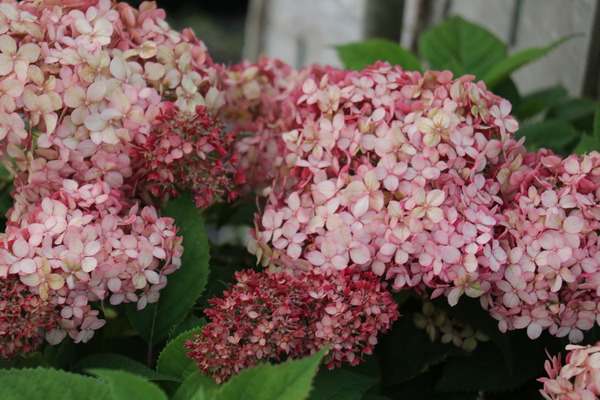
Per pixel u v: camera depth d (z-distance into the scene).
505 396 0.83
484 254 0.73
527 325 0.75
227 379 0.73
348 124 0.80
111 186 0.78
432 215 0.74
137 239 0.76
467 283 0.74
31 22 0.78
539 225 0.74
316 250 0.77
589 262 0.74
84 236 0.74
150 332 0.81
